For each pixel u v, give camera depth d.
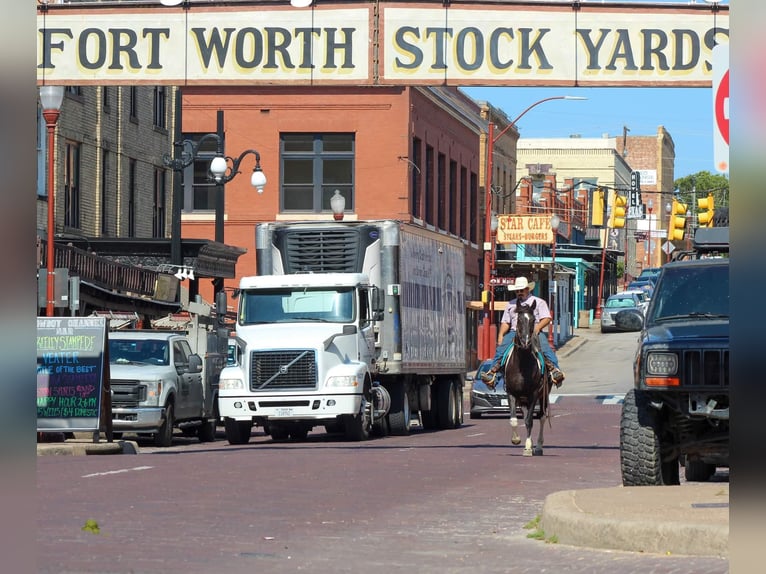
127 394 41.03
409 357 46.84
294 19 33.75
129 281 55.25
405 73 33.50
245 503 22.58
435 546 17.88
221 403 42.16
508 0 33.47
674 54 33.47
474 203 109.44
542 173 154.38
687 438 22.97
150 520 20.08
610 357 107.56
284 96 83.88
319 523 20.19
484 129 112.31
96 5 34.31
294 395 41.62
